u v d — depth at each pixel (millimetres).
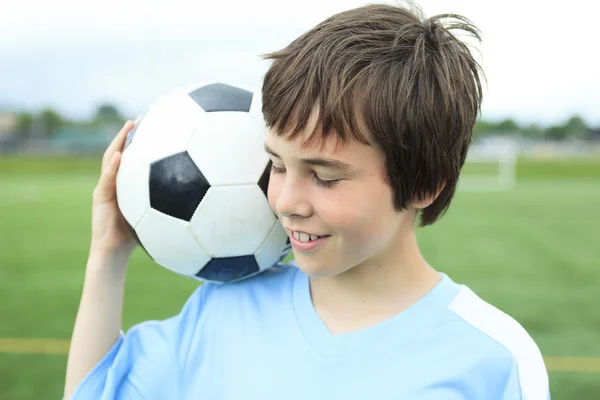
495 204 12992
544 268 6301
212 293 1310
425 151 1034
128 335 1280
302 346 1141
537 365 1092
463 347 1090
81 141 30188
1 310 4609
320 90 976
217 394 1155
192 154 1233
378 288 1139
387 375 1077
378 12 1097
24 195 14883
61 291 5285
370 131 975
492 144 27281
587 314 4543
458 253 7145
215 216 1221
